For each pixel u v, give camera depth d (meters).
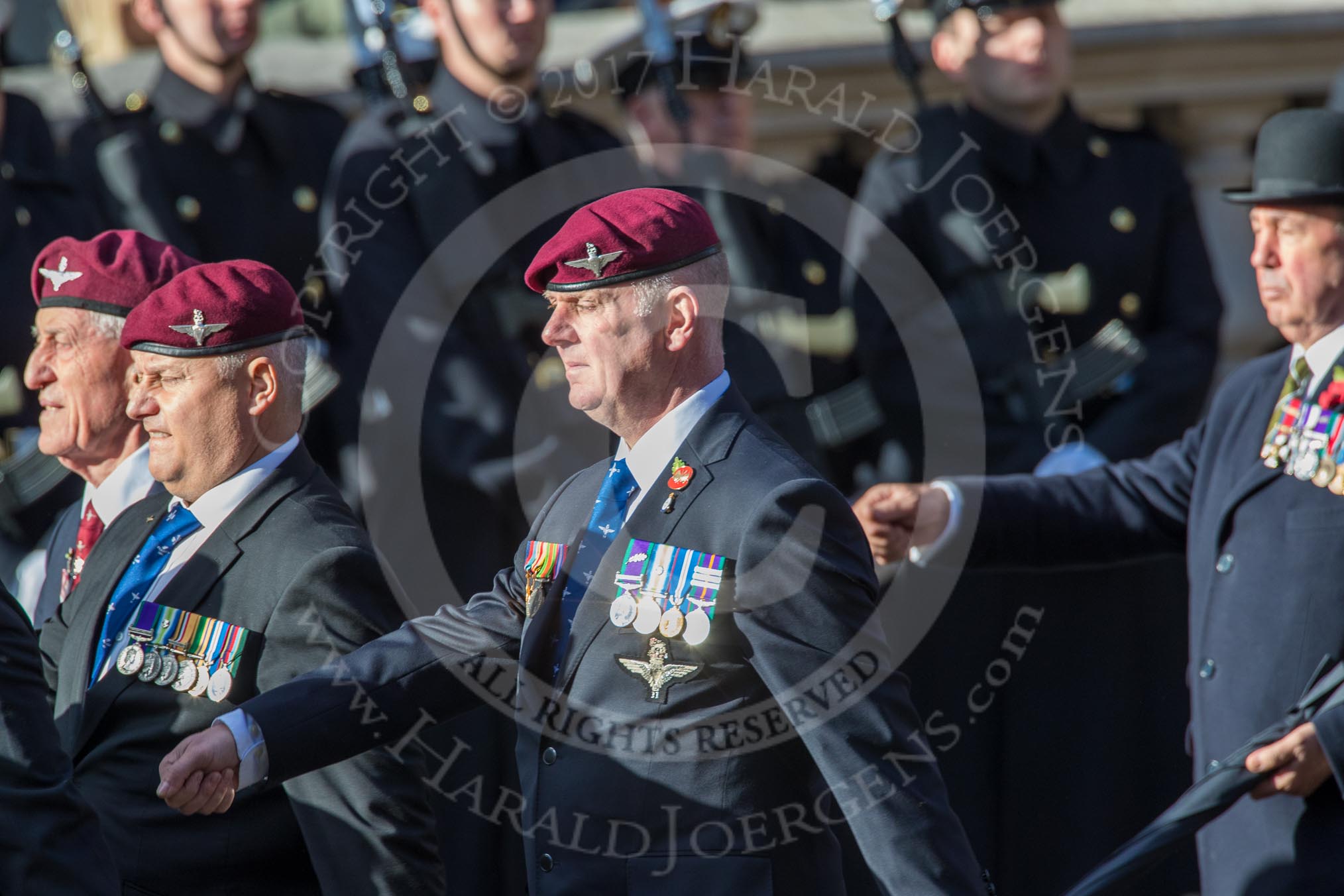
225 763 10.80
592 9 22.14
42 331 13.16
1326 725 11.84
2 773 10.48
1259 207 12.93
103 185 17.66
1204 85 19.89
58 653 12.48
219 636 11.59
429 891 11.49
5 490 16.36
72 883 10.46
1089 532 14.10
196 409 11.77
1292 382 13.07
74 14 21.66
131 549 12.14
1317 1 19.86
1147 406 16.77
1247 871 12.55
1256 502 12.93
